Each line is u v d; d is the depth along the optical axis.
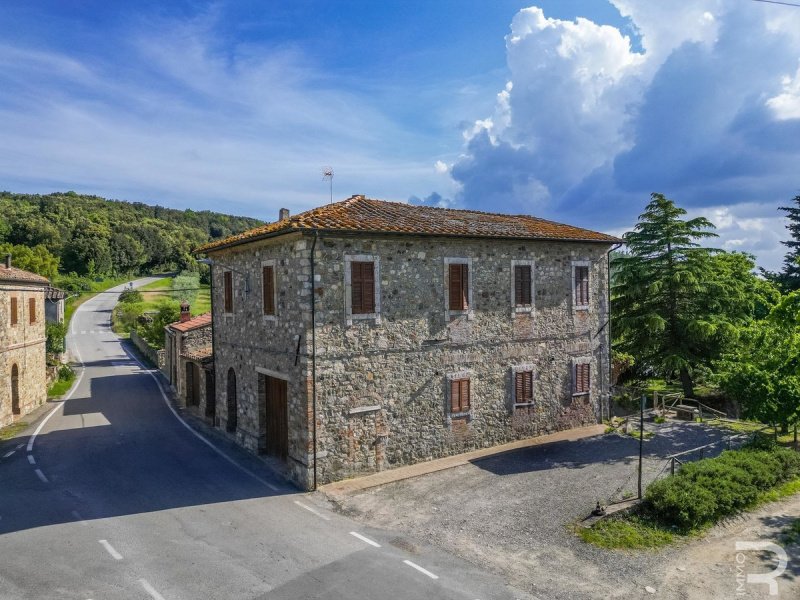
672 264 23.64
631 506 12.66
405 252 16.00
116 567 9.88
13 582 9.31
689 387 24.59
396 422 15.84
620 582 9.79
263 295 16.77
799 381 17.52
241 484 14.56
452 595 9.12
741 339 22.42
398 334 15.84
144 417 23.08
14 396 23.22
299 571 9.83
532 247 18.86
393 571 9.89
